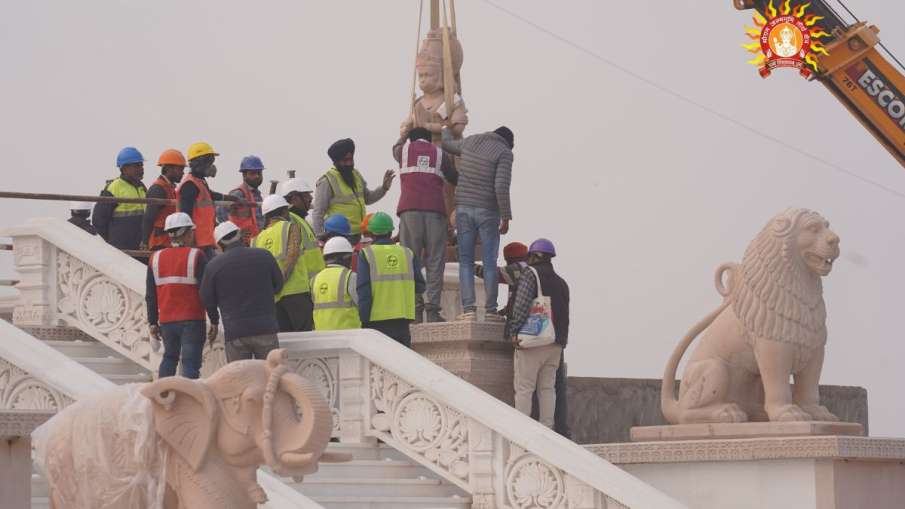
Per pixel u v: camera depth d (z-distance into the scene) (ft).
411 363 143.54
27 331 165.68
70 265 169.07
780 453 138.92
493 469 137.90
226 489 83.87
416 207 170.81
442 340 167.43
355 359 147.13
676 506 130.00
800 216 146.72
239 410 83.82
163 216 177.47
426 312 172.55
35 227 169.99
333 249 156.97
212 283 141.38
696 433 146.72
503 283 172.65
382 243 159.53
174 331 145.59
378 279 155.94
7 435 84.74
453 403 139.74
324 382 148.97
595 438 185.98
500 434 137.69
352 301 154.92
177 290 145.48
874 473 141.69
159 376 146.92
